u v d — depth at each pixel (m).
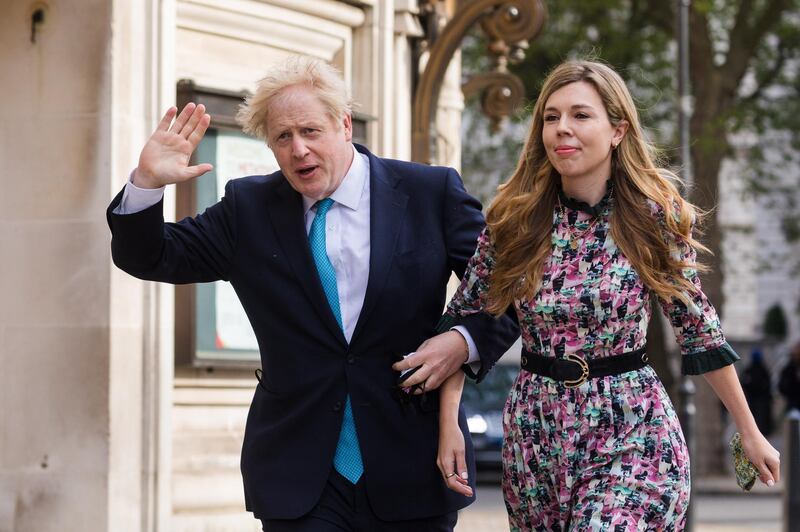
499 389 22.72
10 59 7.67
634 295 4.85
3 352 7.60
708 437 23.97
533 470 4.95
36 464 7.52
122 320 7.49
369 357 5.12
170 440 7.73
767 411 30.84
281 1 8.77
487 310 5.06
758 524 16.89
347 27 9.36
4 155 7.66
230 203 5.23
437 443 5.20
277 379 5.15
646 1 24.48
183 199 8.45
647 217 4.85
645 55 24.67
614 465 4.83
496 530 14.40
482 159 25.98
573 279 4.88
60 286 7.52
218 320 8.52
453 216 5.27
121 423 7.48
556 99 4.91
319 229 5.18
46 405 7.51
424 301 5.18
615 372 4.87
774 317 46.09
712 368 4.95
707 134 22.77
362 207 5.21
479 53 24.12
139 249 5.00
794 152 28.19
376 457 5.08
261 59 8.80
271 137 5.04
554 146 4.88
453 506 5.21
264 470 5.12
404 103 9.64
